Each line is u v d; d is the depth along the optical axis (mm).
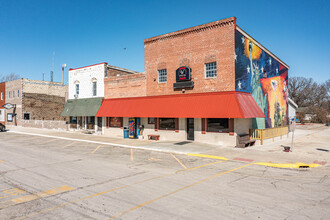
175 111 19781
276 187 8633
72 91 30312
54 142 21656
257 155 14602
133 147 18359
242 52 19141
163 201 7227
